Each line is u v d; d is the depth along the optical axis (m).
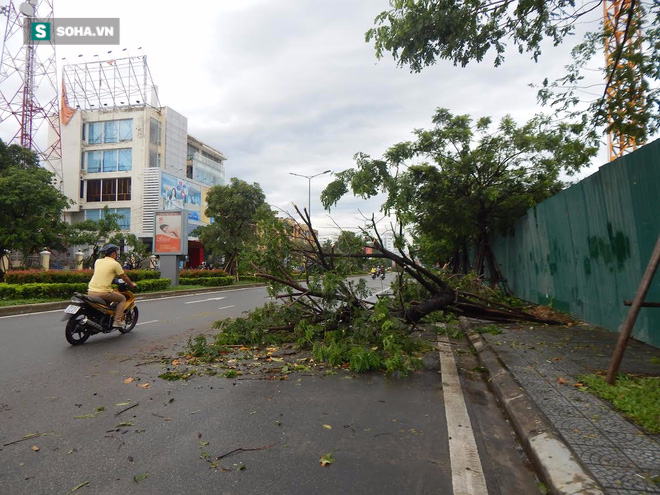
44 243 25.20
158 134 42.50
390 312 6.82
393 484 2.65
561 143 11.82
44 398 4.27
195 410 3.94
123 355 6.21
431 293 7.73
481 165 13.06
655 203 5.59
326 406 4.06
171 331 8.38
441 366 5.63
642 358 5.12
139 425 3.58
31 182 23.44
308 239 7.35
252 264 7.20
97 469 2.83
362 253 7.19
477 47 6.50
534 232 11.06
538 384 4.25
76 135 41.09
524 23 6.38
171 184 41.62
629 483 2.38
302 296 7.09
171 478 2.71
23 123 41.41
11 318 10.21
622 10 6.59
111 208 40.31
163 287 19.41
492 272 13.30
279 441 3.27
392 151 13.22
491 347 6.07
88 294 7.30
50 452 3.07
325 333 6.43
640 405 3.46
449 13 6.03
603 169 7.00
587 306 7.88
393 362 5.14
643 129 7.14
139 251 24.80
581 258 8.05
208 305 13.69
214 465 2.88
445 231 15.31
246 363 5.74
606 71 7.28
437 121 13.47
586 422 3.27
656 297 5.62
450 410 3.97
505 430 3.55
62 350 6.55
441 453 3.08
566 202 8.73
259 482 2.66
